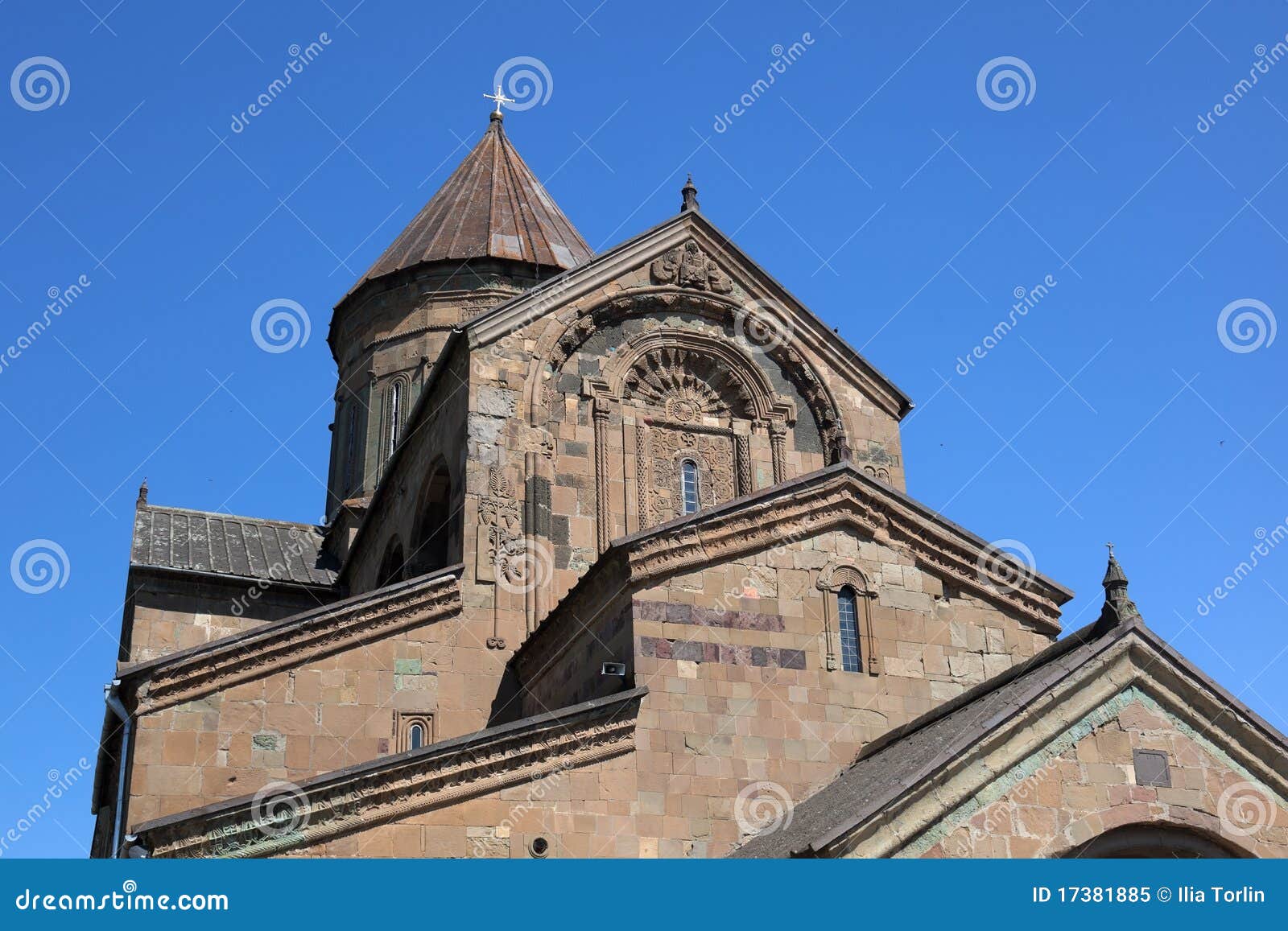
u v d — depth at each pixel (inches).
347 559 1518.2
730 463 1263.5
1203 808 740.7
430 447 1275.8
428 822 855.7
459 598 1113.4
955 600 1044.5
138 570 1443.2
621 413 1237.1
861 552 1030.4
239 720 1030.4
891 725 989.2
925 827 714.2
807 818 848.3
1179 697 762.2
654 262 1288.1
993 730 735.1
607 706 916.6
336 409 1782.7
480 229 1704.0
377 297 1701.5
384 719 1062.4
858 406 1315.2
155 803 990.4
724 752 940.6
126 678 1007.6
